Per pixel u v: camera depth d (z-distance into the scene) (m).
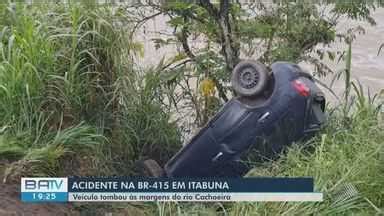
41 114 7.34
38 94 7.40
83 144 7.46
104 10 8.47
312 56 10.96
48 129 7.49
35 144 7.16
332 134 7.59
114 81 8.21
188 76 9.52
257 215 6.27
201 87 9.43
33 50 7.51
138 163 8.16
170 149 9.02
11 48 7.55
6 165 6.84
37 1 8.51
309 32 9.65
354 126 7.85
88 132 7.71
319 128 7.50
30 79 7.34
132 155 8.50
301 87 7.33
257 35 9.56
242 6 9.83
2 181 6.58
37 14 8.26
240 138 7.46
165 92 9.17
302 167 6.88
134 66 8.77
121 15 8.75
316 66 9.88
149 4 9.60
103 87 8.14
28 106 7.33
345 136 7.55
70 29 7.84
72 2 8.22
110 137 8.20
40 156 6.93
